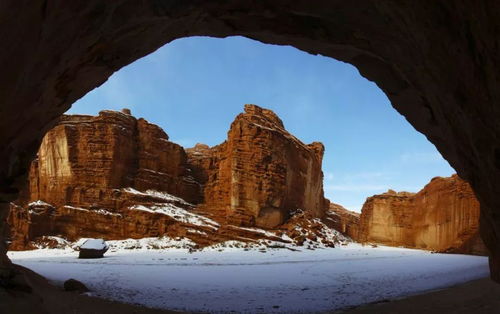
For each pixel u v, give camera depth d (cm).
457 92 571
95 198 3953
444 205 4675
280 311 1208
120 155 4194
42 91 820
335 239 4541
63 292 1280
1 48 558
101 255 2889
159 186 4450
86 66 975
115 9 810
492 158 536
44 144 4106
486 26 432
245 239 3778
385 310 1104
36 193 4075
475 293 1120
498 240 697
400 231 5850
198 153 5581
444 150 1015
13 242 3450
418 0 555
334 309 1235
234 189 4103
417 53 701
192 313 1154
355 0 782
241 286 1722
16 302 772
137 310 1122
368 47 941
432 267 2480
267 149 4266
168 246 3528
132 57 1098
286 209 4503
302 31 999
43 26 614
